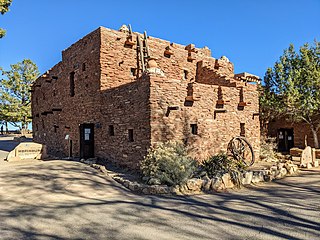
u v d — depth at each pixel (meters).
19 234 4.97
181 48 16.73
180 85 11.58
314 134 19.23
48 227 5.36
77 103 15.55
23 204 6.91
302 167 14.38
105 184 9.21
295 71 19.28
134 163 11.09
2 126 47.53
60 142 17.81
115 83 13.70
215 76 15.98
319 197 8.14
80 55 15.34
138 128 10.99
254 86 15.48
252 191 9.13
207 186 9.15
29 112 39.25
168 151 9.74
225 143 13.41
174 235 5.00
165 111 10.89
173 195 8.34
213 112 12.95
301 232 5.16
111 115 12.68
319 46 20.17
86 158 14.07
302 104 18.72
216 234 5.06
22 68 40.12
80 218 5.95
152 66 12.43
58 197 7.62
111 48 13.65
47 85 20.97
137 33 14.81
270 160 15.49
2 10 13.20
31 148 16.19
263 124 21.30
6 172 10.28
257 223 5.71
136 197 7.99
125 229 5.32
